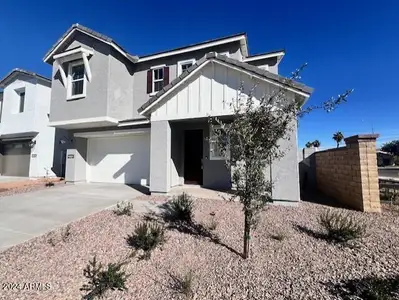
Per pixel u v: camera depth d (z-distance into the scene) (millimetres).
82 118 11633
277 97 4355
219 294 3178
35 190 10938
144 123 11578
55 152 17859
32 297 3143
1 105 19547
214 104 8367
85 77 11719
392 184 8516
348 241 4453
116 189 10984
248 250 4273
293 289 3129
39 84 16906
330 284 3176
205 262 4074
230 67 8039
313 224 5484
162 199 8328
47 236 5160
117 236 5117
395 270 3438
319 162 10266
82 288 3330
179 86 8898
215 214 6398
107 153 13609
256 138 3828
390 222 5492
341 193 7762
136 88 13531
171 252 4461
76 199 8719
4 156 19047
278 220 5816
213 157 10875
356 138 6699
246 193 3865
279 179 7289
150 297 3230
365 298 2826
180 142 11562
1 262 4023
